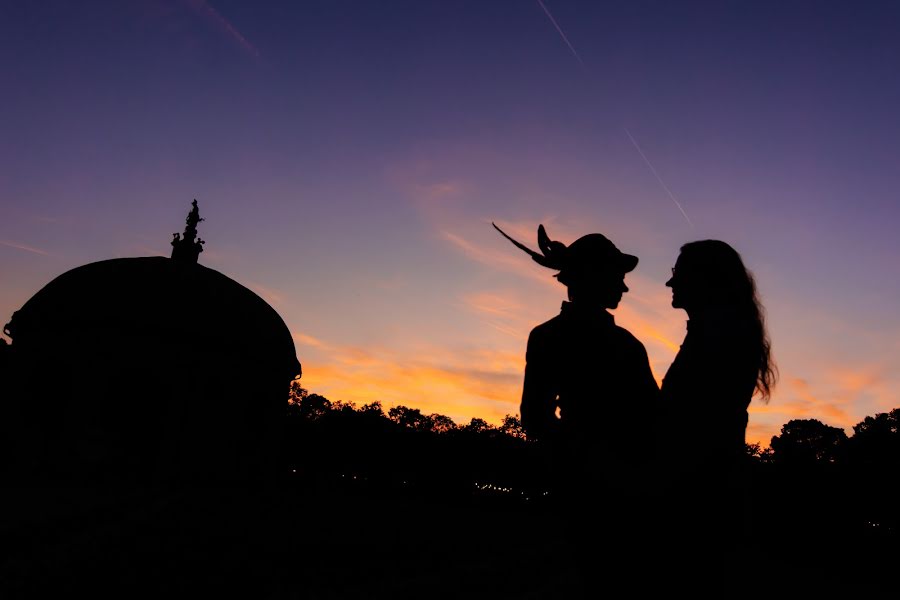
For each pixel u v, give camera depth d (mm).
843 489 54594
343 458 79625
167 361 32656
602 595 2285
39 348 32312
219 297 37000
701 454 2145
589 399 2463
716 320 2453
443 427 109188
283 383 38469
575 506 2377
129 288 34062
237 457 33906
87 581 10789
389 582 14164
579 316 2658
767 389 2803
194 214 44531
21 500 18641
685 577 2184
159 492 24031
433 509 34094
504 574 15984
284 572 13898
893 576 30031
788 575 25109
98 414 30922
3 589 9617
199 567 13062
